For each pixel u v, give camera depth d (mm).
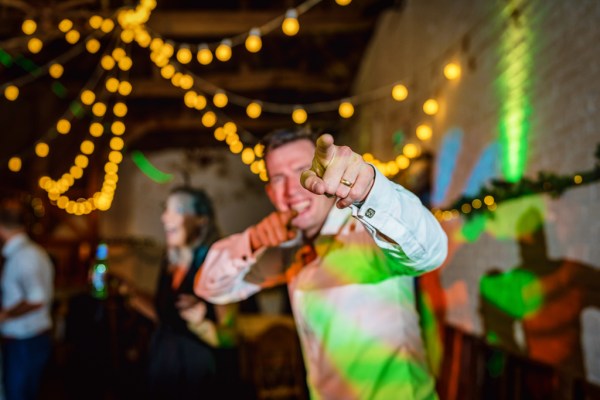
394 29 5879
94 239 9477
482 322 3504
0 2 5082
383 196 1042
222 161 12883
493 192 2920
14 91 6520
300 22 6578
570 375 2418
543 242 2709
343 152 996
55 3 5109
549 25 2613
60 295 6477
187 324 3055
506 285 3137
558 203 2551
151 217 12477
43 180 8469
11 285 3713
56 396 4918
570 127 2441
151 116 10117
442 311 4180
